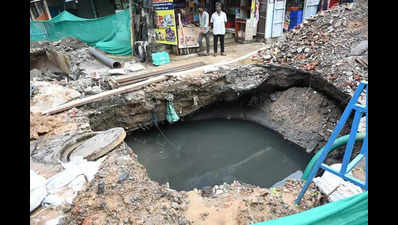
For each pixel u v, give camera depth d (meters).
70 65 8.97
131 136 7.80
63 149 4.64
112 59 8.77
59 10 13.86
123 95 6.92
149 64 8.97
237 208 3.83
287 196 4.16
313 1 12.84
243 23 11.55
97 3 13.91
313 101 7.88
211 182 6.63
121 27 9.68
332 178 4.14
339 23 8.68
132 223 3.35
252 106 9.02
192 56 9.79
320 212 2.36
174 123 8.49
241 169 7.16
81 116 5.97
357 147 6.03
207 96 8.30
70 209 3.44
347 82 6.80
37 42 10.77
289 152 7.52
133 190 3.84
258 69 8.32
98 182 3.89
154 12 9.38
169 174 6.87
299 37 9.18
